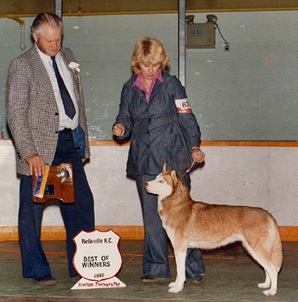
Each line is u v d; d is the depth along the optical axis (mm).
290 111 9602
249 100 9664
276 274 5625
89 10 9781
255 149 8633
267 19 9586
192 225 5699
